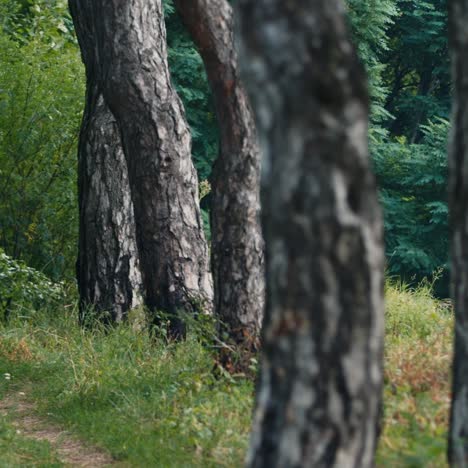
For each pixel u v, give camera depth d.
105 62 13.55
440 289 30.48
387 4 30.12
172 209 13.51
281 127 4.45
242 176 10.60
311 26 4.39
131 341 12.99
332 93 4.39
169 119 13.49
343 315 4.54
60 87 18.11
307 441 4.64
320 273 4.49
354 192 4.47
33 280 16.66
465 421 5.86
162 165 13.41
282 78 4.41
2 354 13.32
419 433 6.82
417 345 9.45
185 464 8.17
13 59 18.72
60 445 9.67
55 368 12.70
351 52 4.52
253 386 9.95
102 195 15.32
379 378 4.73
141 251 13.70
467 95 5.68
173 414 9.57
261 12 4.44
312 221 4.45
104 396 10.88
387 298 14.35
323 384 4.59
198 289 13.62
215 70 10.46
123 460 8.98
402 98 35.47
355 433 4.66
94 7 13.66
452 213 5.84
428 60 35.72
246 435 8.45
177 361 11.56
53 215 18.12
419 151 30.64
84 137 15.53
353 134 4.45
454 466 5.93
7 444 9.51
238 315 10.62
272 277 4.62
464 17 5.69
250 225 10.65
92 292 15.36
